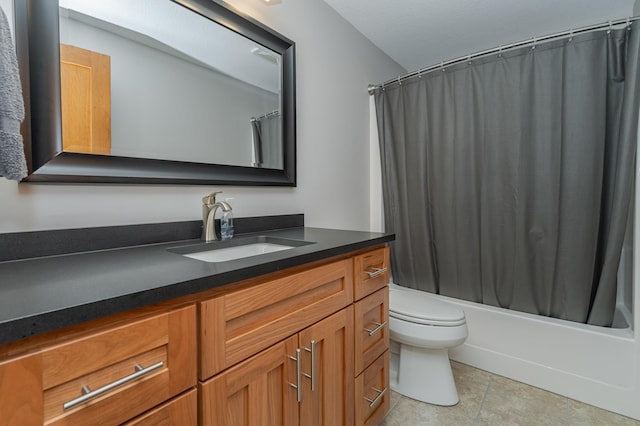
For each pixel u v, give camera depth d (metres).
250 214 1.44
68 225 0.91
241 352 0.72
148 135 1.08
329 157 1.92
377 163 2.33
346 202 2.08
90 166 0.94
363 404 1.16
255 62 1.44
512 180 1.80
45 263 0.78
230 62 1.34
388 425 1.41
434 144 2.07
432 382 1.58
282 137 1.57
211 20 1.27
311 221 1.79
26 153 0.82
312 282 0.93
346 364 1.07
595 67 1.55
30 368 0.44
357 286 1.13
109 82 0.99
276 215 1.55
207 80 1.26
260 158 1.47
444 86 2.01
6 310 0.44
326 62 1.87
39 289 0.55
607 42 1.52
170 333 0.59
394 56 2.51
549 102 1.68
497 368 1.82
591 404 1.54
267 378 0.79
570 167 1.62
